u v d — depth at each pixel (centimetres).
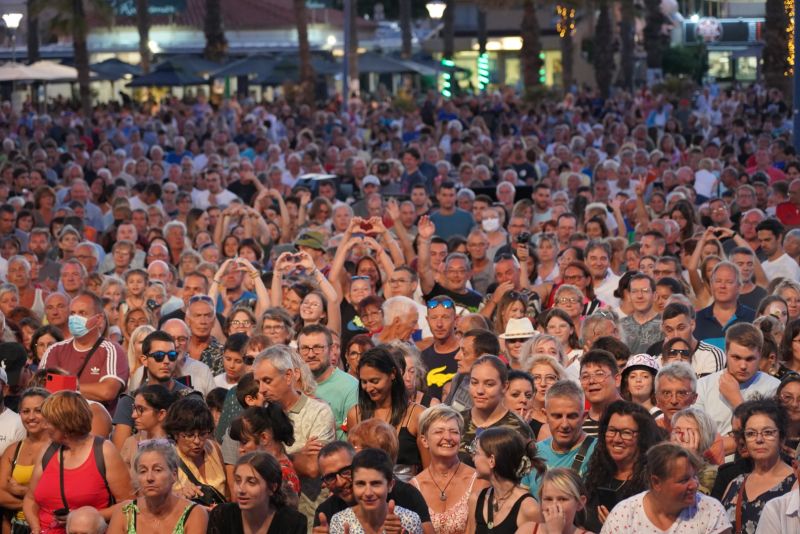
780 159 4278
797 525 1286
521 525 1316
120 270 2783
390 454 1393
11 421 1622
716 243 2356
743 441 1372
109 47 10794
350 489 1318
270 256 2934
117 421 1633
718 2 12331
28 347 2116
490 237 2906
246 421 1416
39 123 6041
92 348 1792
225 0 11312
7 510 1598
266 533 1323
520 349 1786
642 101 7325
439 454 1370
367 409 1524
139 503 1370
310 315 1967
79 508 1408
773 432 1347
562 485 1242
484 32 8669
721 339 1998
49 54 10469
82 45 7694
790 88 6456
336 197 4062
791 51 5403
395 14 14488
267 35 11150
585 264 2341
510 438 1322
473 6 11450
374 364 1504
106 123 6159
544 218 3369
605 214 3020
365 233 2261
